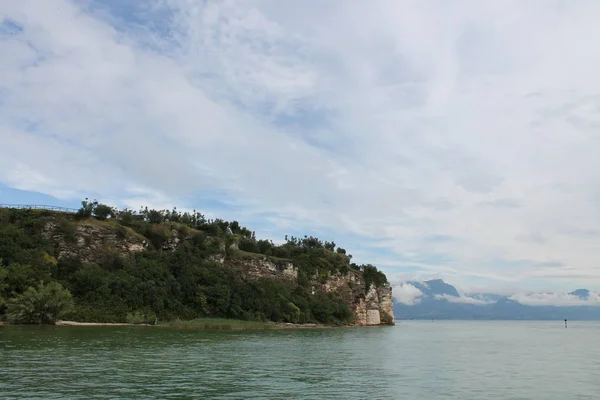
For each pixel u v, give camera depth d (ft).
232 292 424.46
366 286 632.38
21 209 364.38
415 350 212.84
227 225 550.36
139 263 384.68
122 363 123.95
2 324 259.39
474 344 280.31
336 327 482.28
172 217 506.89
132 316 329.52
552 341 333.21
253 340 231.71
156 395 86.12
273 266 505.66
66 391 86.43
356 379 114.11
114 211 424.87
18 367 111.65
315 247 647.56
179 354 152.15
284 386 99.81
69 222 373.20
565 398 96.73
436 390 102.32
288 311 460.55
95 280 335.67
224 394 89.15
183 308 382.01
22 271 298.15
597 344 297.74
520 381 119.24
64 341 176.04
